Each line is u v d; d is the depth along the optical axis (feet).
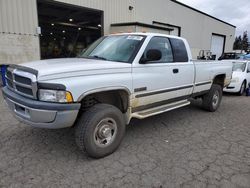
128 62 12.75
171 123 17.57
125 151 12.49
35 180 9.60
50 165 10.84
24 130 15.07
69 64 11.19
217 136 15.01
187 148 13.01
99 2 45.06
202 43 90.02
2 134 14.38
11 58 33.65
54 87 9.68
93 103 12.11
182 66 16.06
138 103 13.16
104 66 11.45
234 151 12.73
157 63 14.11
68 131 14.99
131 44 13.75
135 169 10.64
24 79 10.57
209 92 20.49
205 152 12.53
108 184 9.45
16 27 33.42
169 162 11.34
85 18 64.49
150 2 58.85
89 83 10.52
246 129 16.56
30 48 35.42
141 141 13.91
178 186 9.39
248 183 9.67
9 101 11.69
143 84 13.08
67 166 10.78
